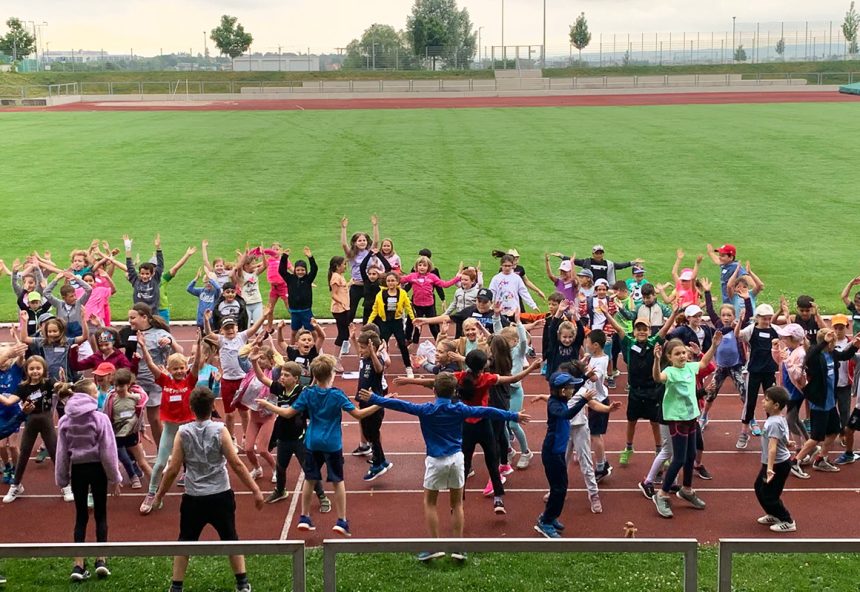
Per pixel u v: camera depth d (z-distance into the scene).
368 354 12.43
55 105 82.25
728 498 12.21
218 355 14.28
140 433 13.58
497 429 12.27
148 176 39.47
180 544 7.88
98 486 10.10
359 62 129.12
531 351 18.22
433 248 27.77
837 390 13.07
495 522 11.48
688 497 11.87
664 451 12.05
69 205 33.56
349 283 18.91
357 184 37.75
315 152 46.38
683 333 14.45
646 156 43.56
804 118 59.00
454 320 17.50
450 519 11.60
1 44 131.12
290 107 77.38
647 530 11.30
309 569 9.60
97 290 17.83
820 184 36.28
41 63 151.75
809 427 14.37
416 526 11.41
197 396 9.35
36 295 15.82
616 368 16.95
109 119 64.12
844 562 8.59
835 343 12.70
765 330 13.72
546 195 35.34
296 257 26.77
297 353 13.16
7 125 59.72
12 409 12.16
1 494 12.41
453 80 107.12
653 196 34.81
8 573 8.38
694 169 39.94
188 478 9.46
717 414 15.45
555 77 111.69
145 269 17.91
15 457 12.80
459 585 8.19
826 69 112.44
